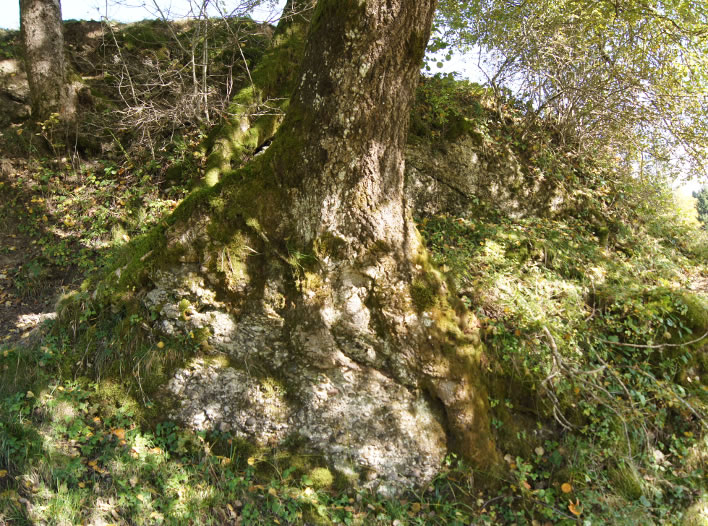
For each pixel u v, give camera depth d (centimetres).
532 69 674
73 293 450
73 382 401
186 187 579
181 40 730
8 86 647
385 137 373
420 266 402
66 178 596
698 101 654
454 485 398
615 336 493
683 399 464
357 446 395
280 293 401
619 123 700
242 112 612
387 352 396
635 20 664
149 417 394
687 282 624
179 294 405
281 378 403
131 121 602
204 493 362
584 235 652
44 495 329
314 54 368
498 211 651
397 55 349
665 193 764
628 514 392
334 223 387
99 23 745
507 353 450
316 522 365
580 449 421
